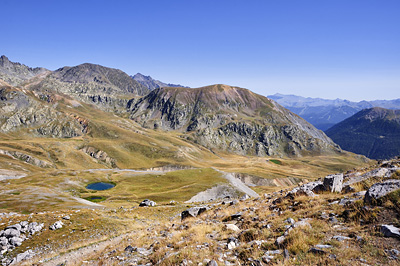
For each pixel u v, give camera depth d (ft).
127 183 534.78
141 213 156.97
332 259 30.71
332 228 40.81
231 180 465.88
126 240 74.79
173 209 174.50
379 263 28.35
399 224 34.94
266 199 89.76
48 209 220.02
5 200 255.70
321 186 69.77
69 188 473.26
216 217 78.02
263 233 45.37
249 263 35.01
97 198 401.08
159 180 528.63
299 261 32.14
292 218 50.47
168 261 40.47
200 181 462.19
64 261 78.13
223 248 43.55
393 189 43.24
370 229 36.27
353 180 70.33
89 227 114.11
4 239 94.02
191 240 51.37
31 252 90.27
